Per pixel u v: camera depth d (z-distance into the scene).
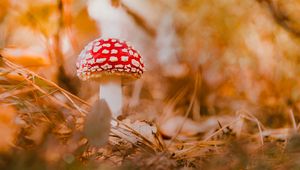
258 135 0.61
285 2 0.91
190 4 0.95
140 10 0.92
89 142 0.42
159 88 0.92
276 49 0.91
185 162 0.50
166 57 0.97
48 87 0.56
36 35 0.85
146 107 0.86
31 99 0.53
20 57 0.82
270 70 0.91
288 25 0.91
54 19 0.87
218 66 0.93
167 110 0.86
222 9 0.94
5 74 0.55
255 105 0.87
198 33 0.94
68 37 0.87
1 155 0.38
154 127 0.55
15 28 0.85
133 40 0.92
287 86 0.89
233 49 0.93
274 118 0.82
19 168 0.37
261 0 0.92
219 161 0.42
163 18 0.94
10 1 0.85
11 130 0.43
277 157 0.44
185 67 0.94
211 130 0.77
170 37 0.96
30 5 0.86
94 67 0.57
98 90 0.85
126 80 0.62
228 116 0.86
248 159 0.42
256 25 0.92
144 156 0.44
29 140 0.42
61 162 0.38
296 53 0.90
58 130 0.46
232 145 0.43
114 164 0.45
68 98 0.53
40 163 0.37
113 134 0.52
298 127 0.64
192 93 0.92
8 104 0.49
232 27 0.93
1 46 0.79
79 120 0.50
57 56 0.85
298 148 0.44
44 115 0.49
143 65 0.61
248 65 0.92
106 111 0.43
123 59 0.57
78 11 0.88
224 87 0.92
